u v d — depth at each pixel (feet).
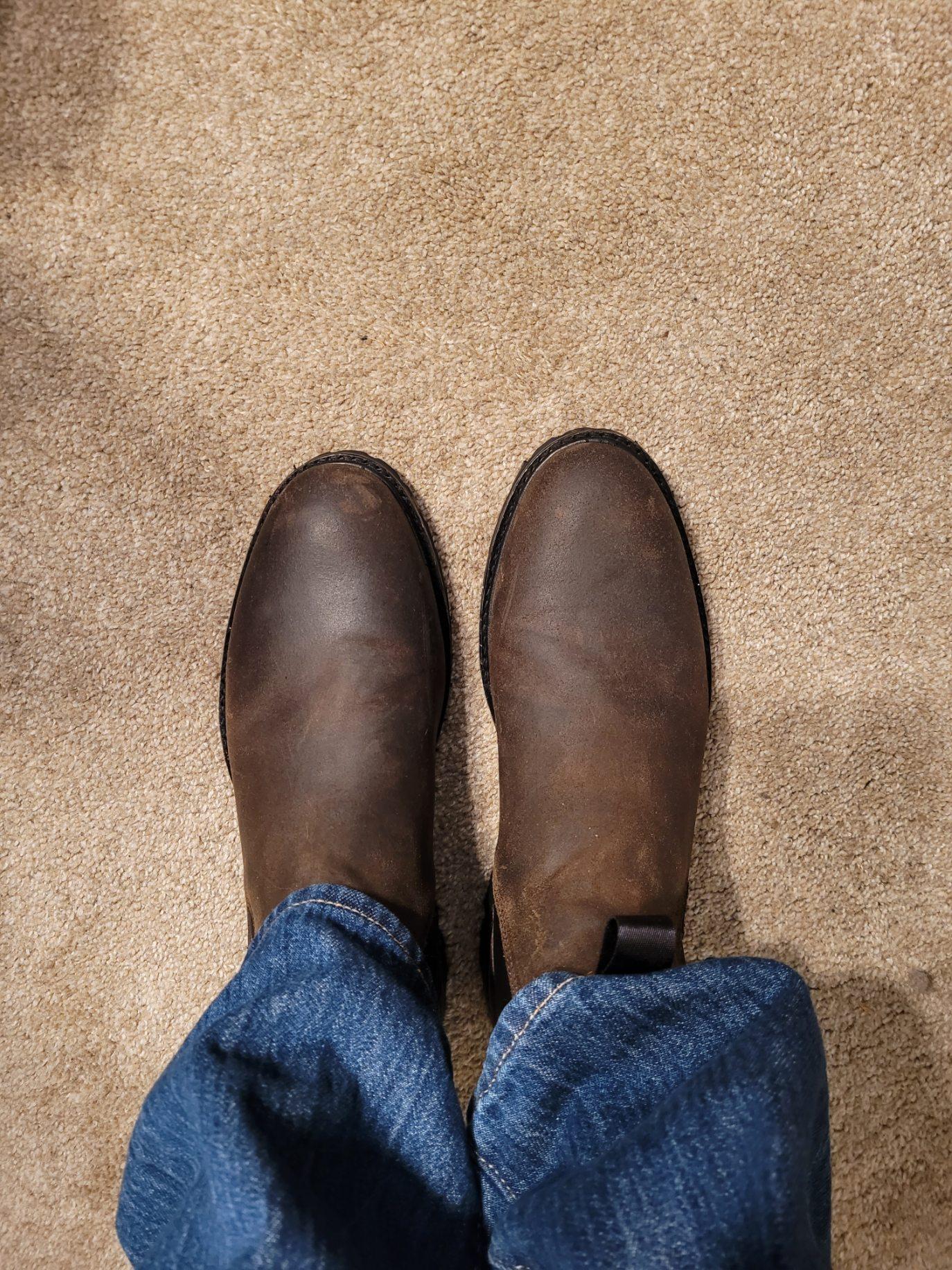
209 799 2.29
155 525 2.26
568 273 2.23
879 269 2.25
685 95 2.20
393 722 2.11
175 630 2.27
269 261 2.21
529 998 1.51
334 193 2.20
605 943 1.64
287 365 2.24
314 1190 1.22
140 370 2.23
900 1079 2.28
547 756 2.11
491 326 2.24
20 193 2.18
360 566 2.18
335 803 2.04
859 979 2.30
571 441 2.23
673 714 2.16
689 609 2.24
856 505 2.29
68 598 2.25
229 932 2.29
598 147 2.21
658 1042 1.43
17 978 2.28
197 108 2.18
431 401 2.25
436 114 2.19
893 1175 2.26
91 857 2.28
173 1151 1.37
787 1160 1.23
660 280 2.24
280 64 2.17
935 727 2.31
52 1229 2.28
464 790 2.30
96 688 2.27
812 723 2.31
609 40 2.18
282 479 2.26
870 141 2.21
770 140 2.21
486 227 2.22
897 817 2.31
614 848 2.00
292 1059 1.38
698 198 2.22
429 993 1.73
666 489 2.27
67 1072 2.29
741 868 2.29
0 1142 2.28
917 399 2.27
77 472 2.24
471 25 2.17
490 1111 1.45
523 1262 1.24
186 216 2.20
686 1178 1.23
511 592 2.22
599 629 2.17
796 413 2.27
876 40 2.18
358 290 2.22
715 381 2.26
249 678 2.19
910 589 2.30
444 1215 1.34
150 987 2.29
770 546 2.29
